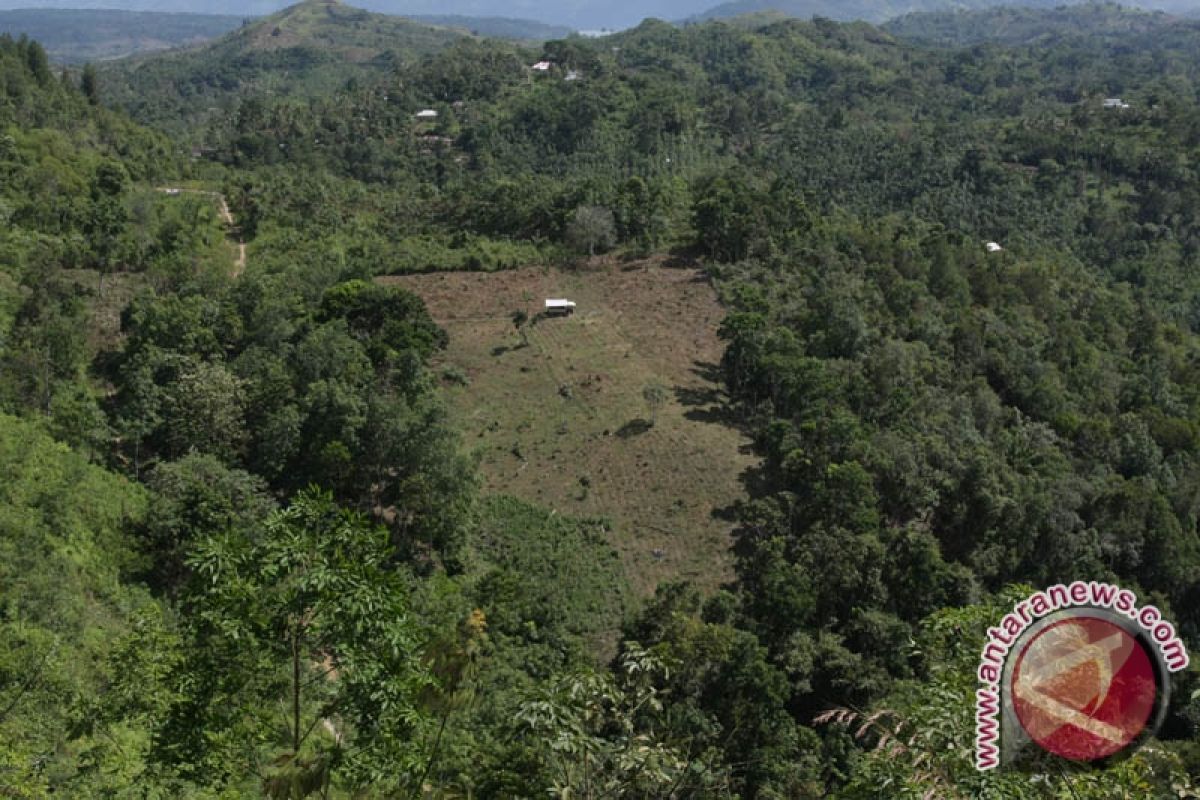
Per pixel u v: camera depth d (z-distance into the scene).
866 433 55.53
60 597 31.22
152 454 53.31
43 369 52.78
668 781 13.94
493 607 41.59
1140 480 58.69
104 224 73.56
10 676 25.06
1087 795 10.95
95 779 21.56
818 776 34.06
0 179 75.81
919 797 11.24
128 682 16.95
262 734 14.20
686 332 75.81
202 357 60.34
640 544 50.44
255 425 53.47
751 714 35.25
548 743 13.45
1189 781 11.30
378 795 13.60
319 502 13.84
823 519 48.19
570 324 77.25
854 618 43.09
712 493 54.38
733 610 42.25
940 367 70.06
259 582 13.20
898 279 84.69
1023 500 50.50
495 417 63.12
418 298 72.12
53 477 41.53
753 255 88.81
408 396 58.31
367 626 12.72
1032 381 72.06
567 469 57.28
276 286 70.88
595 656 41.69
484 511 52.62
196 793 19.91
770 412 61.97
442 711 13.76
